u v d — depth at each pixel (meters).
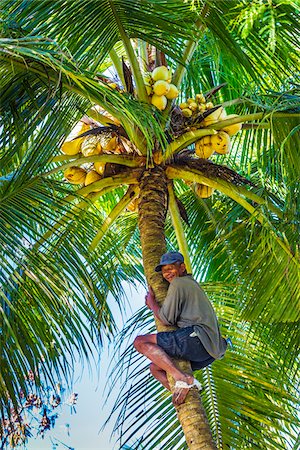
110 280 7.61
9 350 6.18
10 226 6.21
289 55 7.86
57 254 6.52
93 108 7.69
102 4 6.91
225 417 7.66
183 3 7.21
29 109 6.86
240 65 7.96
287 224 7.52
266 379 8.00
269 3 5.40
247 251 8.73
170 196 7.80
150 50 8.31
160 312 6.09
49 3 6.65
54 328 6.29
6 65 6.52
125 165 7.58
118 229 9.84
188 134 7.46
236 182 7.71
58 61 5.91
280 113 7.46
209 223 9.33
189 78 9.34
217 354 5.99
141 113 6.48
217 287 8.45
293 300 7.64
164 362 5.86
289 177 7.57
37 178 6.84
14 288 6.05
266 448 7.51
